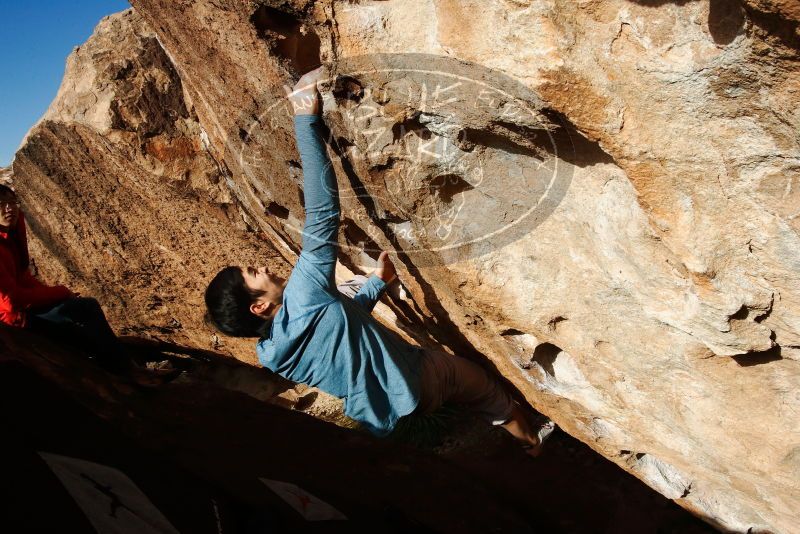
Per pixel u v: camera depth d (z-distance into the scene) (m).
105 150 5.05
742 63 1.69
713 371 2.60
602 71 1.93
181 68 3.71
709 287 2.18
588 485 4.38
